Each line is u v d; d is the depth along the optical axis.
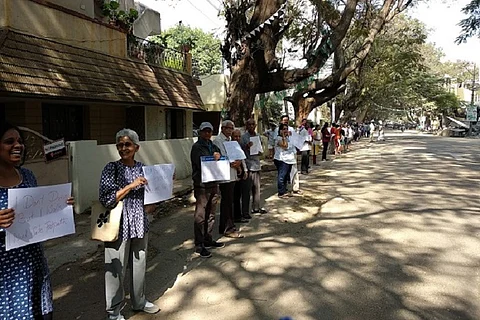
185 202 9.09
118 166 3.60
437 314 3.73
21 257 2.70
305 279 4.58
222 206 6.30
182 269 4.98
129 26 12.27
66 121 10.98
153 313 3.83
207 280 4.62
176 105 13.27
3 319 2.62
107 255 3.57
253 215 7.75
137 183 3.51
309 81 15.06
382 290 4.26
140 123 13.22
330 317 3.70
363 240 6.00
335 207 8.34
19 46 7.97
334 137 22.84
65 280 4.70
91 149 8.27
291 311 3.82
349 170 14.90
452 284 4.39
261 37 12.46
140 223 3.65
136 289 3.78
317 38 16.05
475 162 17.03
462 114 64.12
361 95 30.66
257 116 24.09
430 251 5.46
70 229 2.95
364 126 54.66
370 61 27.45
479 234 6.23
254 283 4.50
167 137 14.79
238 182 7.08
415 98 54.41
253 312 3.82
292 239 6.14
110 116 12.59
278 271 4.84
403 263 5.03
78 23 9.77
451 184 11.06
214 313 3.82
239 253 5.53
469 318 3.66
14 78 7.50
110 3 12.05
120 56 11.47
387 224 6.88
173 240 6.23
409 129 93.12
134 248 3.74
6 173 2.69
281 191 9.59
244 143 7.66
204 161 5.33
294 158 9.73
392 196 9.38
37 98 8.45
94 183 8.35
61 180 7.76
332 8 14.54
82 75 9.38
